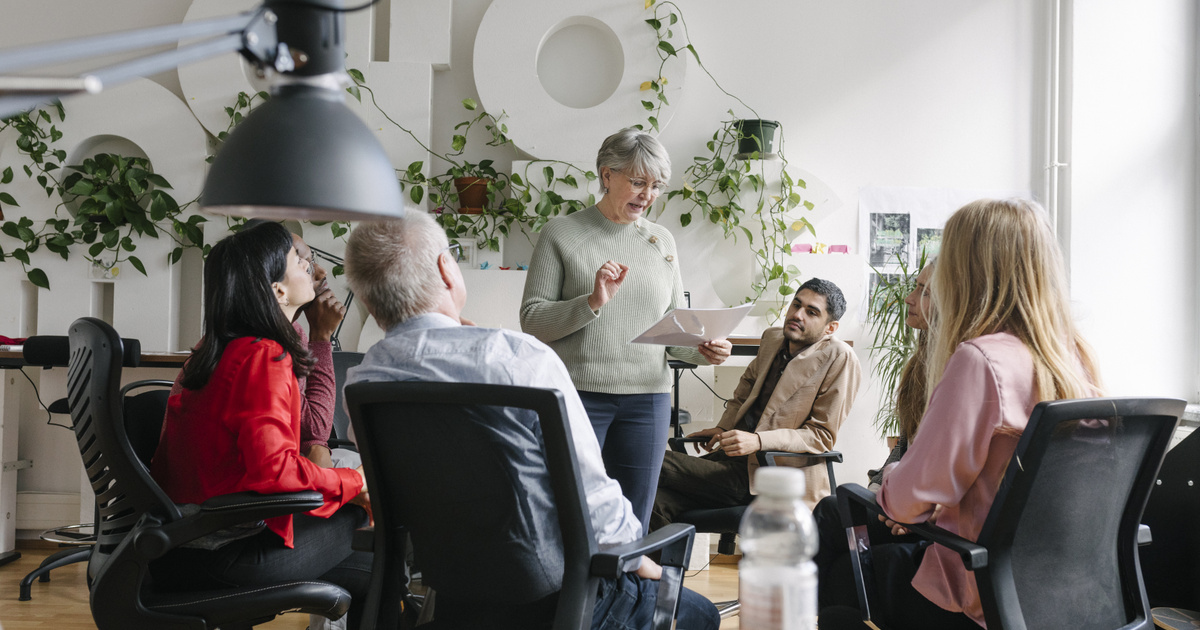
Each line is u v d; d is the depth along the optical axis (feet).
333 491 5.20
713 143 12.14
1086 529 4.44
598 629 4.22
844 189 12.24
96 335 4.82
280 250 5.44
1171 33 11.85
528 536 3.94
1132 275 11.84
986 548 4.15
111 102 11.90
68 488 12.20
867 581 4.95
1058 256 4.75
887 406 11.21
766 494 2.40
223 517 4.77
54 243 11.75
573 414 4.20
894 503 4.62
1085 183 11.89
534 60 11.96
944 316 4.90
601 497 4.19
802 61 12.27
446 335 4.25
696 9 12.25
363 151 2.56
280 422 4.97
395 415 3.98
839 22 12.30
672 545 4.38
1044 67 12.23
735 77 12.25
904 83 12.29
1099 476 4.36
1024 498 4.04
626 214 7.64
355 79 11.98
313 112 2.54
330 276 11.86
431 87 12.12
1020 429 4.36
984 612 4.18
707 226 12.17
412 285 4.44
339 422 8.36
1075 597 4.47
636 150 7.32
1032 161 12.26
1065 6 12.00
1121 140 11.86
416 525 4.16
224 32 2.14
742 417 9.62
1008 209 4.74
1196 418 10.25
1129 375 11.82
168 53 1.82
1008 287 4.66
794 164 12.28
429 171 12.10
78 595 9.84
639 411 7.54
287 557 5.25
